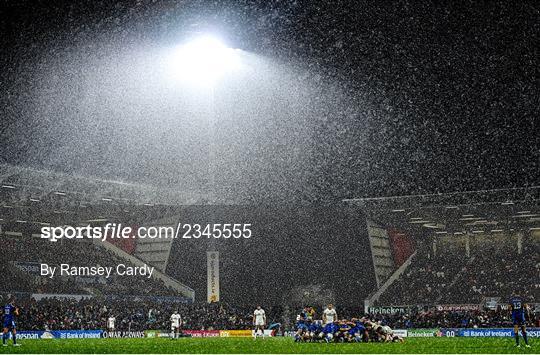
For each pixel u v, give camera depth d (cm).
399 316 5028
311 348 2441
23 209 5459
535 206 5578
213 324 5203
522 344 2591
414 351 2175
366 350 2256
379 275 5925
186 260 5881
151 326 5059
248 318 5269
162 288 5766
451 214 5906
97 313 5038
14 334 2839
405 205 5919
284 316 5712
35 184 5397
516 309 2389
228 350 2398
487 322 4675
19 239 5475
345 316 5719
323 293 5931
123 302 5478
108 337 4700
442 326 4784
